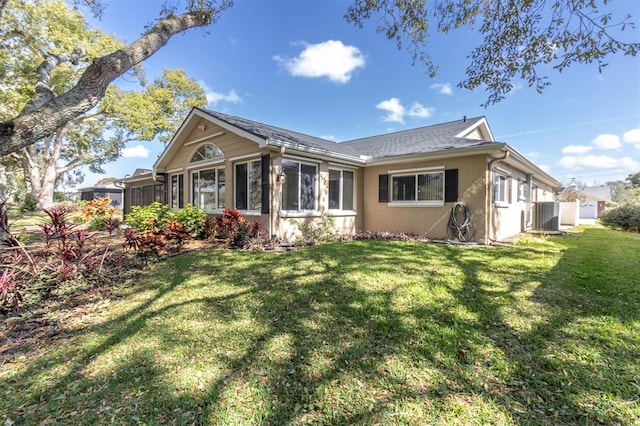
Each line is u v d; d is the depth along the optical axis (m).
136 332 3.21
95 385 2.37
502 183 10.43
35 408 2.13
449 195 9.37
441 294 4.19
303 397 2.21
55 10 14.13
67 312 3.77
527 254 6.97
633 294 4.15
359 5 6.12
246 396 2.22
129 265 5.88
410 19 6.11
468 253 7.06
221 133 10.16
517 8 5.01
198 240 8.96
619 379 2.35
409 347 2.85
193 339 3.04
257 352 2.80
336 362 2.63
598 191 41.59
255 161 9.15
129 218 10.49
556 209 12.05
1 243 5.41
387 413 2.04
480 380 2.37
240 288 4.54
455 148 8.80
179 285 4.73
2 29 12.14
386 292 4.27
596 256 6.73
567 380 2.35
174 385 2.35
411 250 7.41
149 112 22.30
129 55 4.99
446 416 2.00
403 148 11.46
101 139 26.03
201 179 11.48
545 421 1.95
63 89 18.27
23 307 3.88
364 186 11.76
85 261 5.19
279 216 8.73
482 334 3.08
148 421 1.99
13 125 3.71
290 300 4.03
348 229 11.12
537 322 3.32
